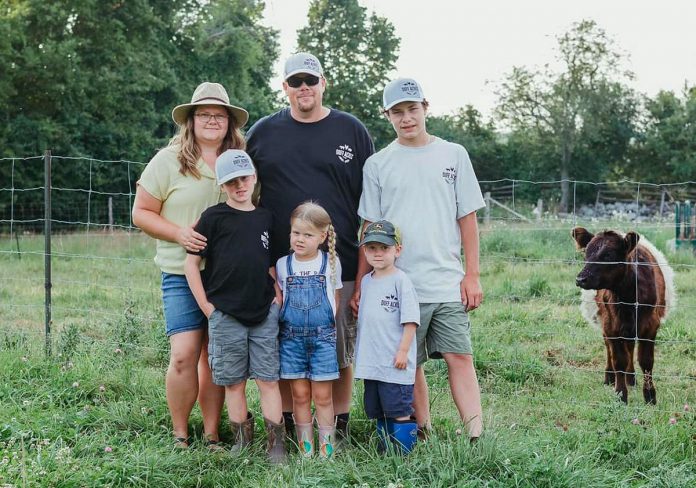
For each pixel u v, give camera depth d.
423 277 4.30
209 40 38.88
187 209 4.43
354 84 50.41
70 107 28.28
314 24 53.19
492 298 9.38
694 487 3.71
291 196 4.43
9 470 3.64
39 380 5.43
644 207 42.09
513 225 20.56
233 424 4.38
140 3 30.05
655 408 5.18
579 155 56.88
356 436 4.67
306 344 4.28
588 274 5.87
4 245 17.38
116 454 4.14
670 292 6.48
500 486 3.60
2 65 25.91
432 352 4.42
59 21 27.69
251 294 4.20
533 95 57.28
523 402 5.43
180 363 4.38
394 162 4.37
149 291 10.02
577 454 4.07
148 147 30.78
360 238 4.66
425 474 3.76
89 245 17.08
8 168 26.16
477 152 57.16
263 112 38.72
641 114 58.22
